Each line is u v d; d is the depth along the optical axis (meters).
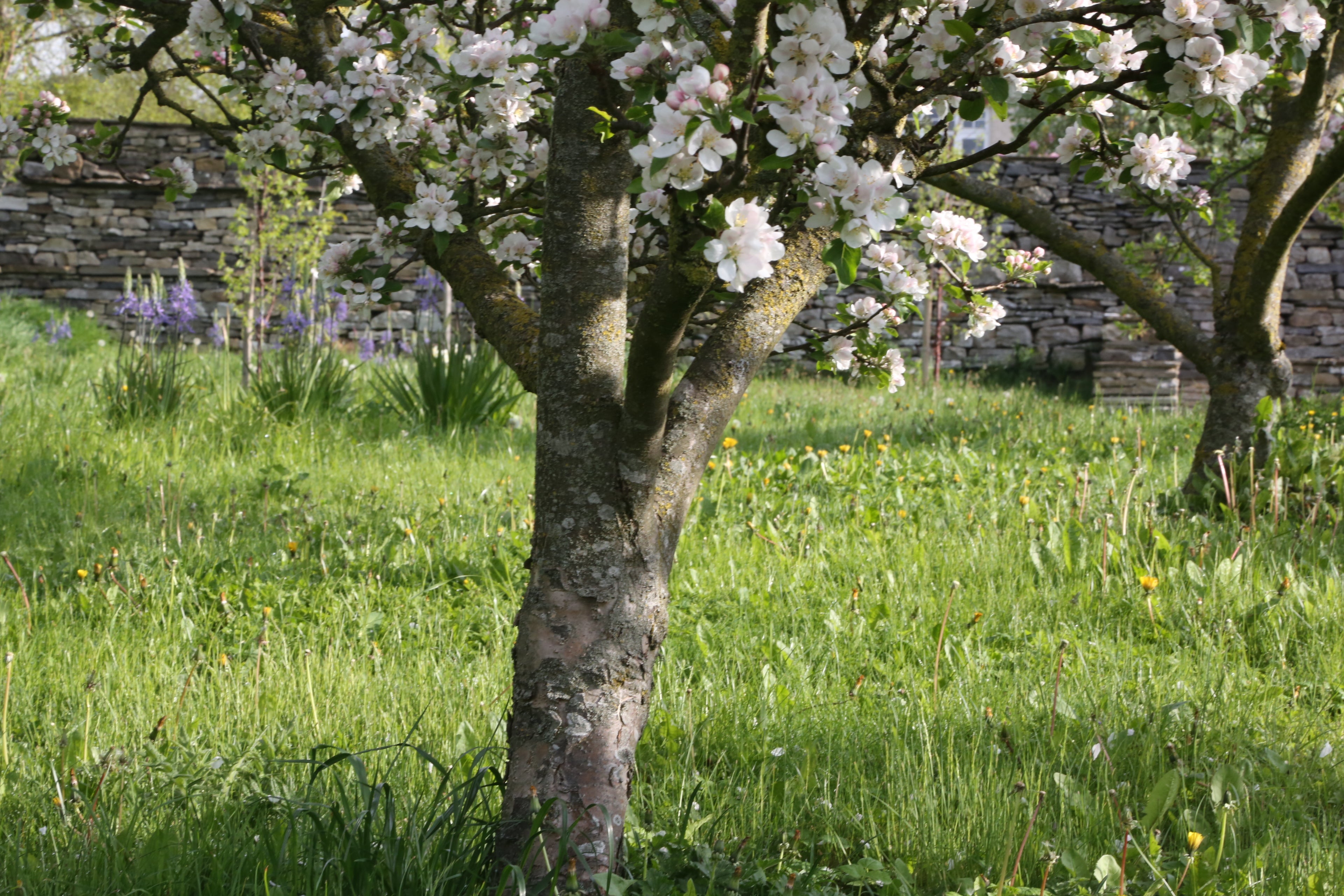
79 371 11.16
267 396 8.97
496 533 5.68
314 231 12.49
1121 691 3.68
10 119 4.12
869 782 3.08
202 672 3.88
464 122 3.36
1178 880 2.51
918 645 4.14
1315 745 3.30
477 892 2.26
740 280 1.89
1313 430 7.52
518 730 2.38
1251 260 6.10
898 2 2.21
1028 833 2.45
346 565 5.13
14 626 4.19
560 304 2.41
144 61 4.17
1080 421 9.76
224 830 2.55
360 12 3.85
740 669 3.96
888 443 8.41
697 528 5.73
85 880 2.35
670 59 1.96
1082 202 14.98
